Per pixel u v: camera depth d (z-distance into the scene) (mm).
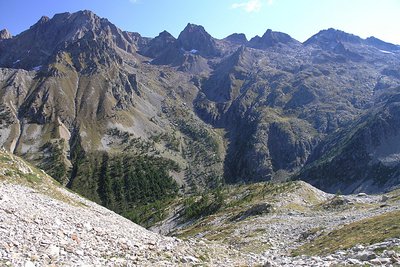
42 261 20250
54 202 39562
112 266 23172
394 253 25328
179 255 30875
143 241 33250
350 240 42438
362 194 124562
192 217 168375
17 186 42812
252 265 30172
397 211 52938
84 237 27938
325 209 95188
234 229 81500
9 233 22969
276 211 100500
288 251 48719
